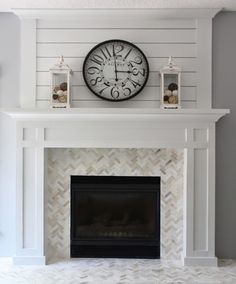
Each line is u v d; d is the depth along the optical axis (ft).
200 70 10.99
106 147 10.64
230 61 11.09
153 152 11.28
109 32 11.07
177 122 10.55
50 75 10.74
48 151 11.23
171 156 11.23
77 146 10.64
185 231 10.71
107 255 11.46
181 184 11.13
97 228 11.52
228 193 11.16
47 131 10.67
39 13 10.87
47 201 11.23
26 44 11.03
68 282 9.48
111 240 11.44
